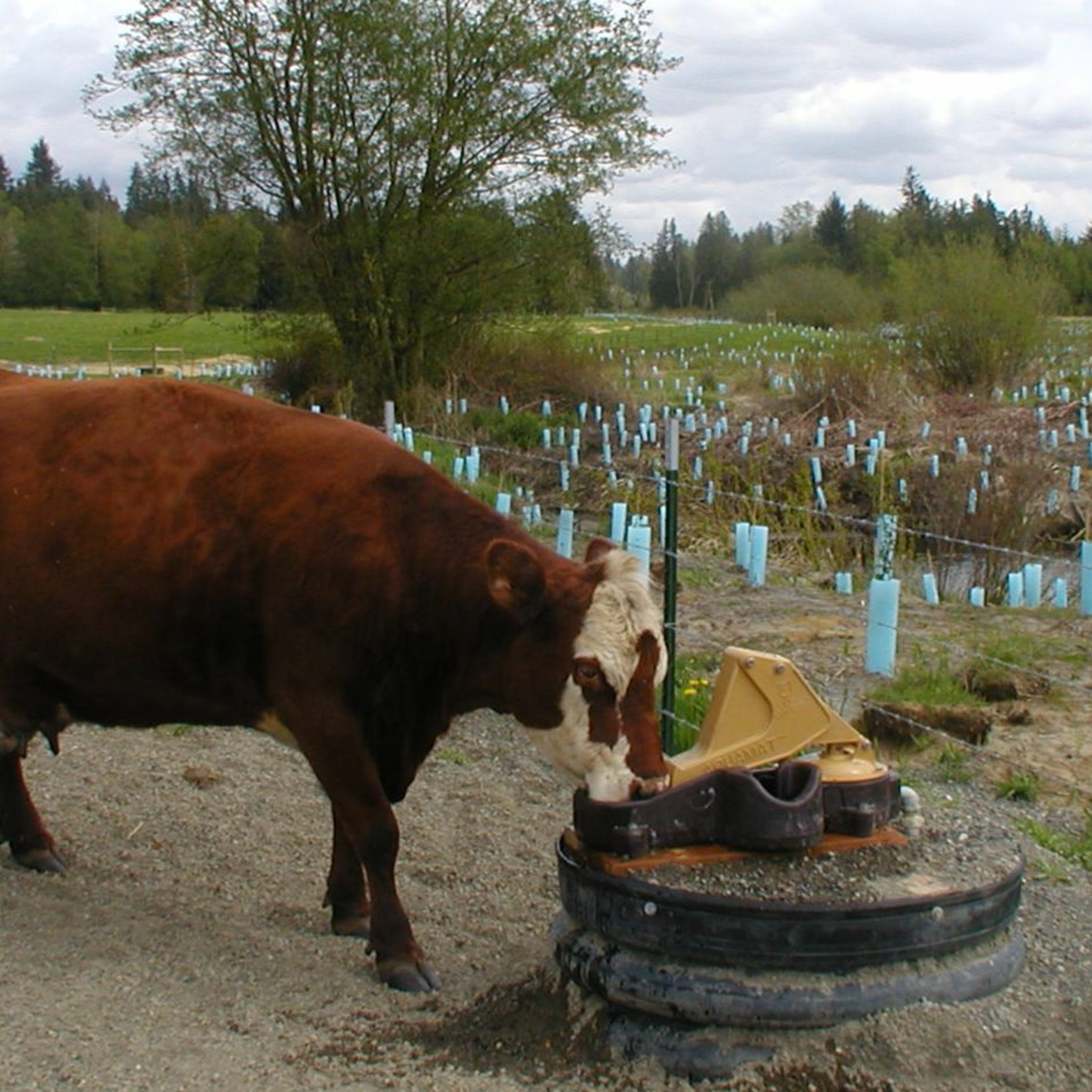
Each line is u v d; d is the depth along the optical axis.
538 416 25.44
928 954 4.18
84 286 92.56
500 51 25.98
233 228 27.91
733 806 4.40
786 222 108.25
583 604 4.59
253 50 25.88
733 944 4.09
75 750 7.25
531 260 27.53
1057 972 4.71
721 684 4.64
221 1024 4.40
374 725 4.93
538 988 4.61
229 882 5.74
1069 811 6.47
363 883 5.29
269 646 4.89
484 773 7.13
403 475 4.95
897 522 11.91
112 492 5.05
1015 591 11.71
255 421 5.16
